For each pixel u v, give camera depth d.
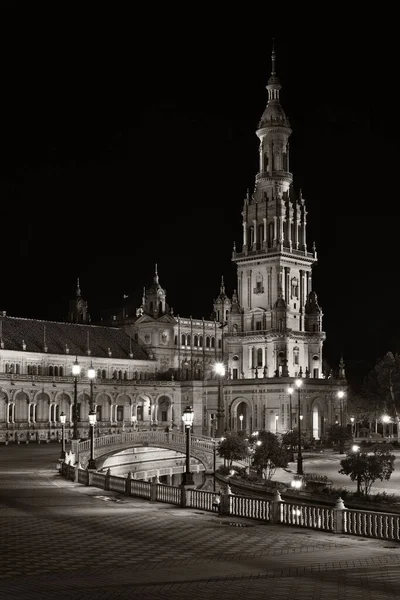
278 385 165.62
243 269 185.88
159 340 192.62
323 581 27.06
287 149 188.12
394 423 193.00
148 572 28.55
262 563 30.47
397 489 83.31
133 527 40.03
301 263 184.50
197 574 28.22
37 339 171.62
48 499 53.69
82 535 37.16
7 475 73.00
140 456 114.88
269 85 187.88
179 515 45.50
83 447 90.50
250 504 43.94
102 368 179.75
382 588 26.00
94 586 26.16
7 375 153.00
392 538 36.28
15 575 28.00
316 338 182.75
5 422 151.75
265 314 180.00
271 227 182.25
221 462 104.50
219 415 102.38
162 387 180.00
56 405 163.62
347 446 138.88
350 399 195.50
